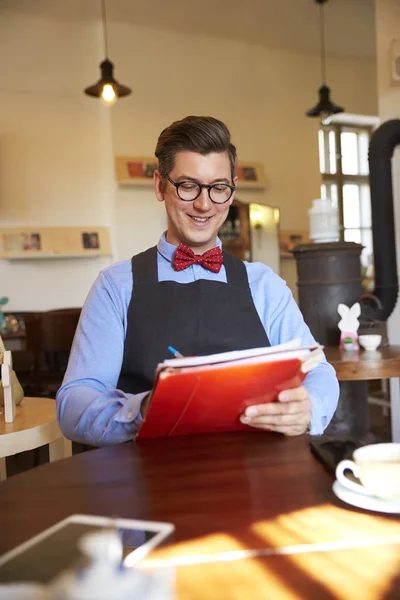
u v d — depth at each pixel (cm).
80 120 578
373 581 67
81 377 151
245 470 107
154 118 595
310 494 94
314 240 373
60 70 571
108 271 163
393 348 328
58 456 207
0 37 553
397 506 84
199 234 160
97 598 49
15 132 559
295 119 660
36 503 94
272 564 71
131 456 118
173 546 77
